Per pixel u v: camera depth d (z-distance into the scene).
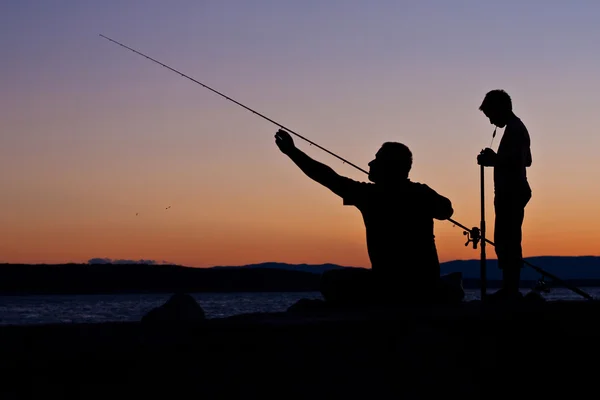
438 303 5.46
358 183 5.65
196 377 3.23
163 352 3.17
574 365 4.48
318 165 5.63
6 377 2.82
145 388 3.10
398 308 4.83
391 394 3.74
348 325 3.73
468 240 6.90
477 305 5.06
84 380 2.98
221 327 3.37
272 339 3.47
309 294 127.00
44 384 2.89
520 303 4.91
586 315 4.66
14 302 75.69
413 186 5.72
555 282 6.59
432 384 3.88
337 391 3.57
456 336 4.12
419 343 3.92
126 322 3.33
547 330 4.46
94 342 3.05
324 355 3.59
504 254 6.78
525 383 4.32
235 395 3.29
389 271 5.50
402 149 5.72
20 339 2.93
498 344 4.24
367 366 3.70
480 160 7.04
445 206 5.73
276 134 5.65
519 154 6.90
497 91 7.14
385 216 5.56
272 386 3.40
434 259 5.62
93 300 83.75
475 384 4.07
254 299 99.69
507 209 6.83
